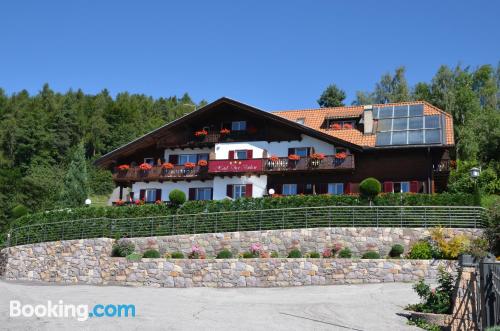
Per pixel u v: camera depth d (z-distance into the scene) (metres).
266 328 16.08
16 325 15.55
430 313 17.06
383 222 29.66
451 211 29.19
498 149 47.19
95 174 85.25
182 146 43.34
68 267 32.03
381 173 38.47
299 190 39.88
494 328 11.66
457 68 68.81
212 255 31.08
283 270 27.30
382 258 27.28
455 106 63.78
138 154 45.44
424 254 26.88
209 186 42.47
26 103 118.81
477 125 57.62
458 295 16.62
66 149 95.25
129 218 33.66
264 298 23.16
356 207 30.28
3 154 88.50
